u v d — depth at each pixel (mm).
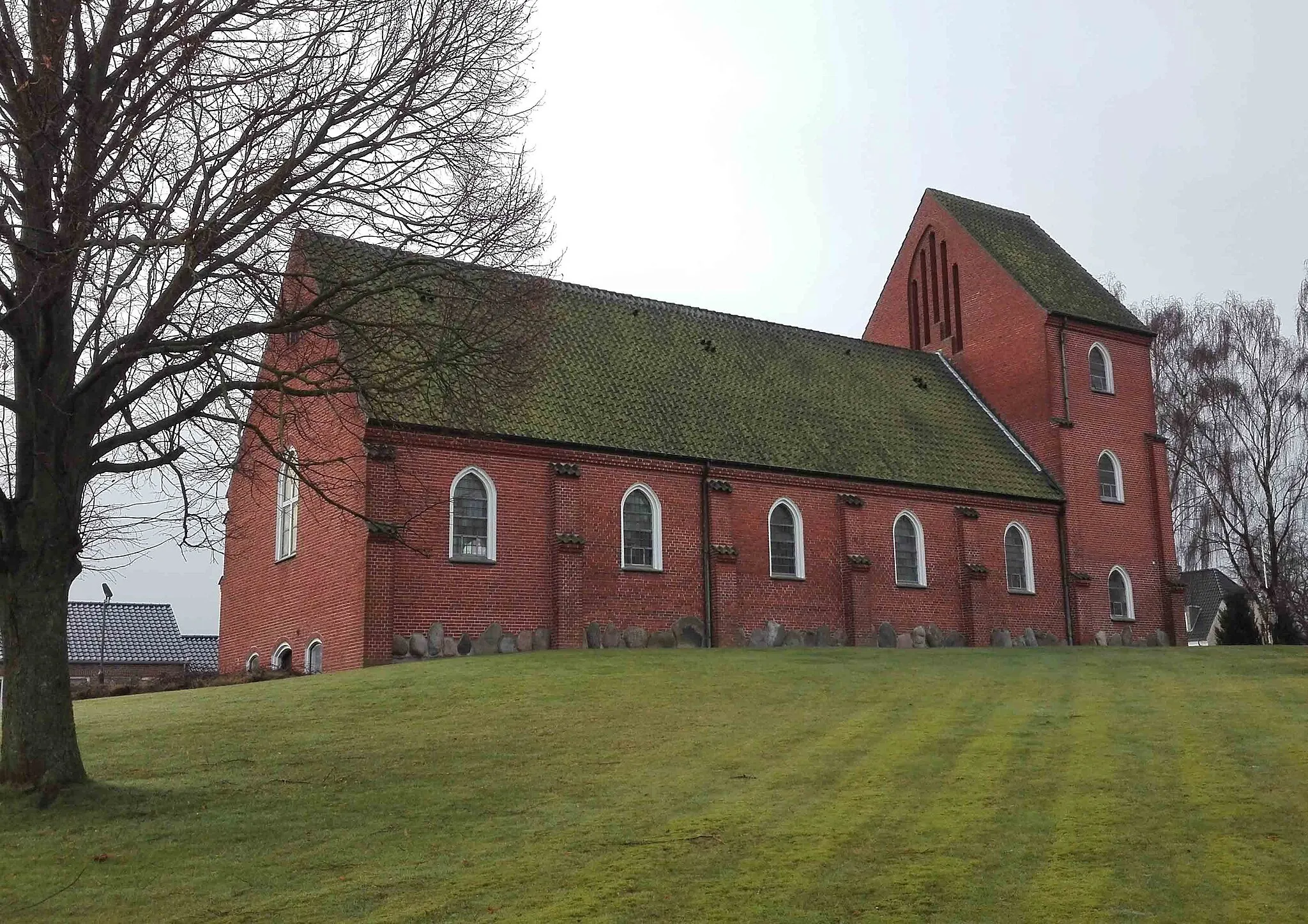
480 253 19672
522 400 29500
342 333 19453
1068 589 44031
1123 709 21328
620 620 33812
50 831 14172
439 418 21484
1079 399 46312
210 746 18984
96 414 16578
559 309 39781
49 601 15977
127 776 16938
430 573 30578
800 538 38062
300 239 19047
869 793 15625
